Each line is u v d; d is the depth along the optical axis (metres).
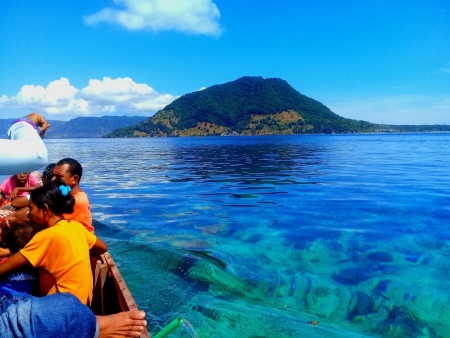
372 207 12.52
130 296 4.00
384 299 6.09
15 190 6.00
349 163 29.00
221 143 87.69
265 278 6.94
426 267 7.29
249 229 10.11
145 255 8.11
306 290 6.46
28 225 3.50
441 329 5.26
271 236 9.44
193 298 6.22
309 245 8.70
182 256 7.97
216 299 6.18
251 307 5.94
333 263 7.61
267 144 73.31
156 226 10.68
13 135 2.02
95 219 11.64
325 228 10.05
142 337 3.15
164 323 5.51
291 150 49.78
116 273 4.68
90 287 3.31
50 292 3.13
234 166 28.66
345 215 11.49
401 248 8.37
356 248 8.42
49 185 3.35
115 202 14.52
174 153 49.62
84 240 3.37
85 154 50.59
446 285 6.49
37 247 3.07
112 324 3.08
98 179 21.81
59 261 3.08
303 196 14.87
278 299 6.20
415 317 5.57
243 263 7.67
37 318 2.47
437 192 15.13
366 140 90.94
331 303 6.03
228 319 5.58
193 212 12.45
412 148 51.25
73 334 2.52
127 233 9.99
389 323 5.43
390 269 7.23
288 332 5.23
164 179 21.38
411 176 20.33
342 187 16.89
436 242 8.70
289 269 7.35
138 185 19.08
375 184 17.56
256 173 23.33
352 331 5.25
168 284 6.73
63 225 3.22
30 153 1.80
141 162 34.94
